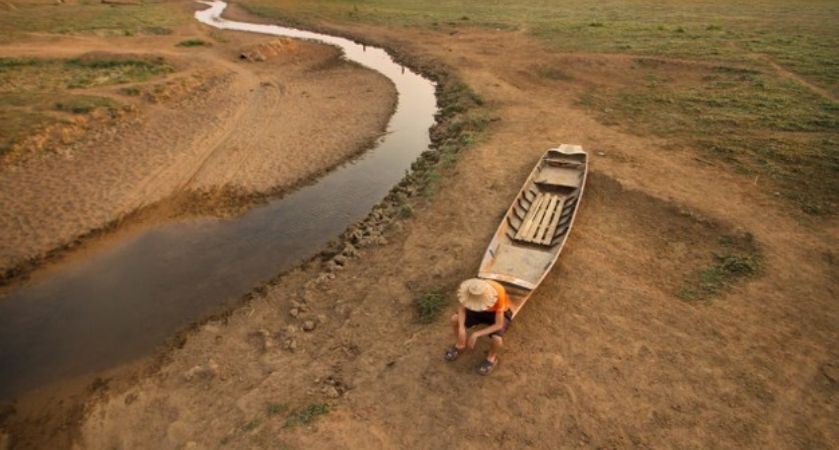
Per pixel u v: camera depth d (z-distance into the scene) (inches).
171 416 333.4
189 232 543.2
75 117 764.0
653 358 327.0
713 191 514.3
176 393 350.9
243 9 1930.4
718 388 305.0
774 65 914.7
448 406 303.6
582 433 283.4
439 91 990.4
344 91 985.5
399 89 1005.2
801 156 571.2
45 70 978.7
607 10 1638.8
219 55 1206.9
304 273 475.2
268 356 372.2
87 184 622.8
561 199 516.7
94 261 498.0
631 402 298.8
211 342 395.9
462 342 319.3
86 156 689.6
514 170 594.2
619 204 510.3
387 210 564.4
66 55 1064.8
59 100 812.6
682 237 452.4
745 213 472.7
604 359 327.9
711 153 602.2
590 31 1298.0
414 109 902.4
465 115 801.6
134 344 402.0
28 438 331.9
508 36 1326.3
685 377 313.0
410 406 306.2
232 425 313.9
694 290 386.0
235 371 363.6
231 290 458.0
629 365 322.7
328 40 1454.2
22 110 765.9
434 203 544.1
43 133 711.7
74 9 1707.7
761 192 509.0
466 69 1058.1
